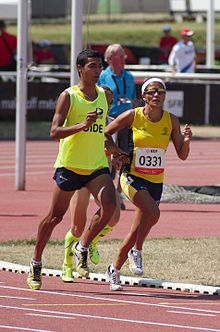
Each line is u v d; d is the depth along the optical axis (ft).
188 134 55.16
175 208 97.76
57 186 54.34
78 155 53.42
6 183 121.60
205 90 223.10
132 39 376.68
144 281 57.26
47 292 53.83
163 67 165.17
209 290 54.49
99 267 62.54
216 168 146.82
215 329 43.32
